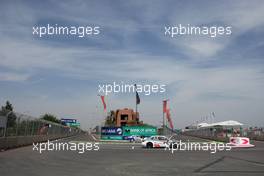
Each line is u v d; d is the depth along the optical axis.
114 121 83.94
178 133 142.75
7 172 14.05
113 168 16.02
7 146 28.09
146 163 18.47
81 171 14.76
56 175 13.39
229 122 62.59
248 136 61.91
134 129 64.69
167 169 15.73
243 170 15.37
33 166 16.31
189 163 18.53
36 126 41.75
